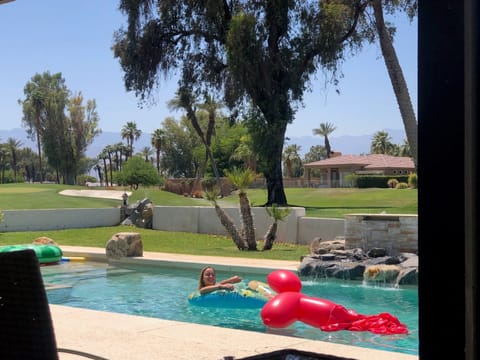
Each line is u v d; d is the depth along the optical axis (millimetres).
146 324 6016
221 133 68625
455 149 1717
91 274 13148
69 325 5980
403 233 12383
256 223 19266
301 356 2846
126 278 12547
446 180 1733
